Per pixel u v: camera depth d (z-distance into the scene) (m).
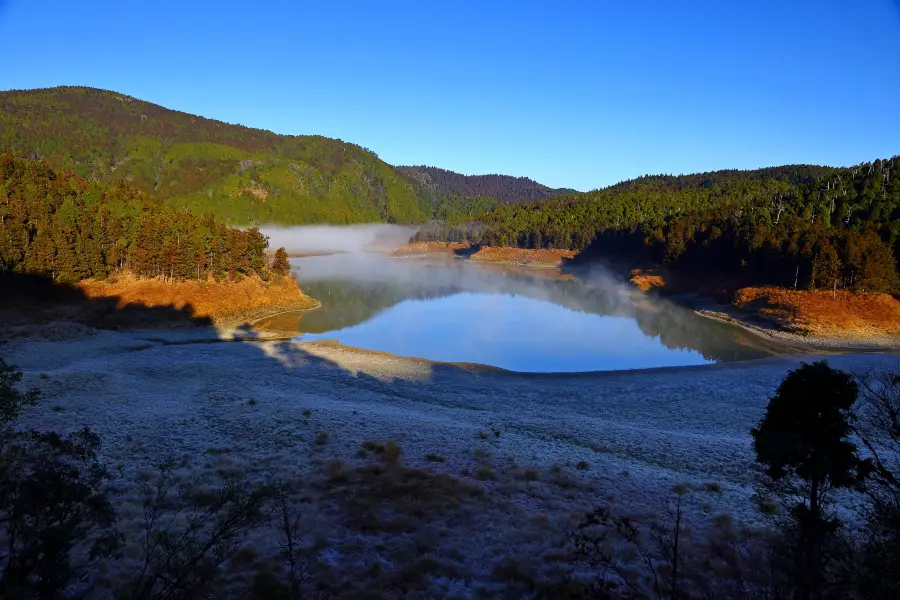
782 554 11.26
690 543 15.59
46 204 70.94
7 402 11.12
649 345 56.88
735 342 58.38
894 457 22.16
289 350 49.19
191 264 67.94
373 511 17.17
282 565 13.42
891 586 8.65
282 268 80.38
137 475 19.62
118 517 15.06
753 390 38.31
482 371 43.91
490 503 18.45
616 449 26.77
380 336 59.62
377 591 12.34
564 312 78.00
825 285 70.00
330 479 19.88
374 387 38.69
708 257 93.62
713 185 193.62
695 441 28.05
